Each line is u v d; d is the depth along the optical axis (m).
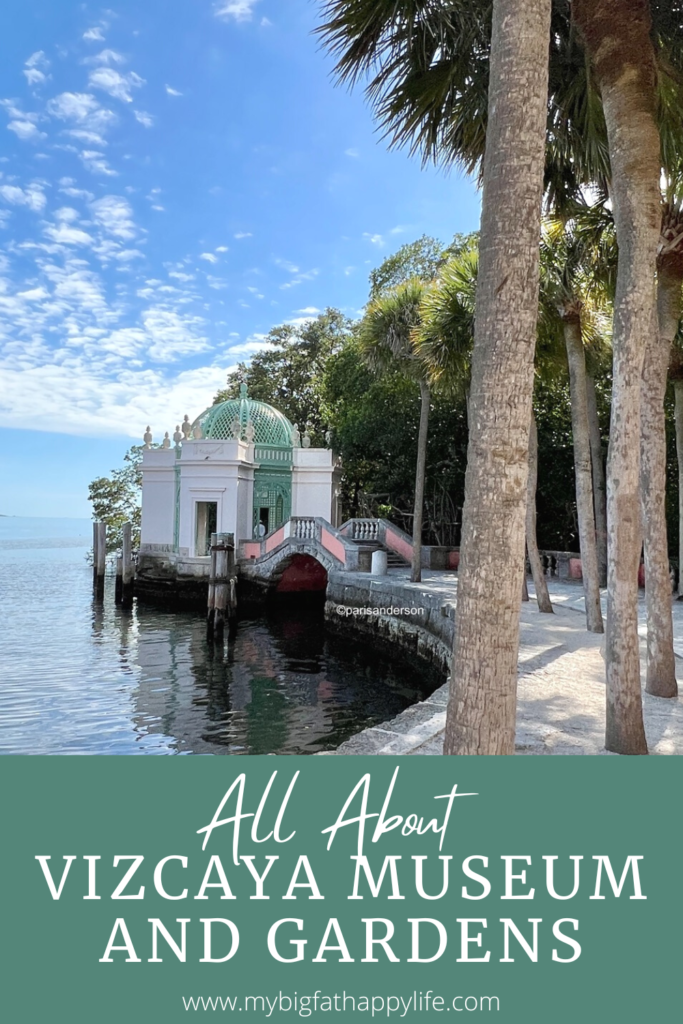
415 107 7.71
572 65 8.36
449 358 16.83
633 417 5.64
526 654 9.87
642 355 5.75
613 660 5.45
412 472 30.53
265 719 12.36
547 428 27.14
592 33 6.18
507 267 3.44
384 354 22.61
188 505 29.86
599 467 20.80
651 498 7.49
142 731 11.53
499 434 3.44
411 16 6.84
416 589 17.56
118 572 30.73
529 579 22.73
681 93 7.73
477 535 3.48
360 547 23.84
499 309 3.45
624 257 5.89
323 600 29.16
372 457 32.59
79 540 144.62
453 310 16.09
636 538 5.56
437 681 14.77
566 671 8.67
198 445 29.66
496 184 3.51
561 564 23.59
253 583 27.98
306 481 32.66
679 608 15.20
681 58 7.61
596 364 18.89
